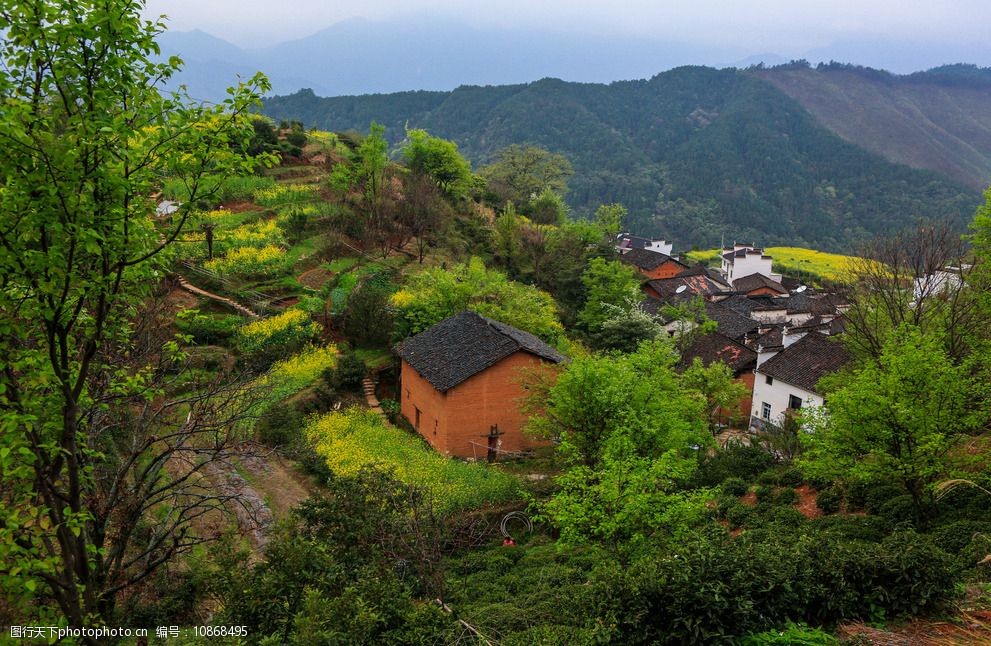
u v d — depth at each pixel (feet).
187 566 43.39
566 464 73.36
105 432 43.27
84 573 26.35
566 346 122.11
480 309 113.50
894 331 63.62
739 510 66.33
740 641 28.17
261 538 53.98
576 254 177.78
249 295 110.11
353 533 41.29
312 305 110.83
